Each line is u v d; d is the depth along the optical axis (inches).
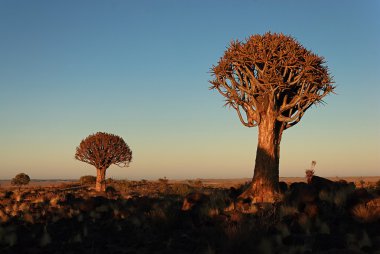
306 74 601.9
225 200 593.6
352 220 415.2
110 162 1222.3
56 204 738.8
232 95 646.5
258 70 621.3
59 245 434.0
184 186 1053.8
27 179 1630.2
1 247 434.9
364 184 882.1
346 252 323.9
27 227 534.3
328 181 542.0
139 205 609.3
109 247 415.2
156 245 405.1
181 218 483.8
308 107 646.5
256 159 633.0
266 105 632.4
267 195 599.8
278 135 641.6
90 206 631.2
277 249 347.3
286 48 607.5
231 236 364.8
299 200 477.4
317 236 380.5
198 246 386.0
